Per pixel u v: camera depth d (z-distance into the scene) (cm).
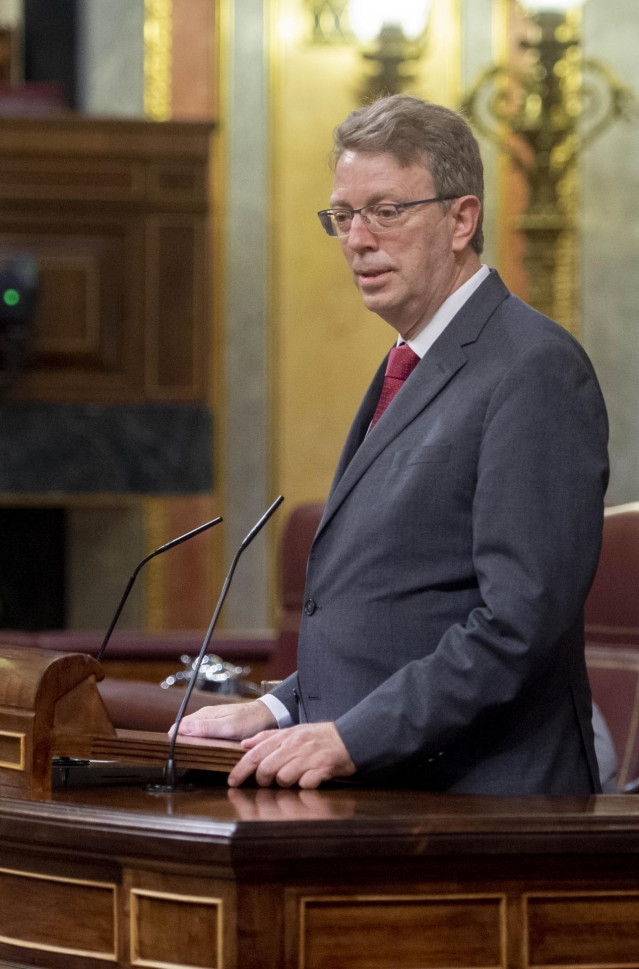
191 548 2627
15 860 617
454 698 649
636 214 2667
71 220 2361
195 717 758
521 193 2666
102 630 2633
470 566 700
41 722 650
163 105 2653
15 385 2344
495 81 2631
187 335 2370
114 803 609
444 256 745
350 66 2681
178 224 2370
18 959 611
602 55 2631
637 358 2662
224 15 2662
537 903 586
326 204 2691
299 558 1622
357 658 708
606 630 1377
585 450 680
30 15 2641
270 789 661
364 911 566
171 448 2361
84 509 2648
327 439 2684
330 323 2694
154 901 571
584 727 722
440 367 730
